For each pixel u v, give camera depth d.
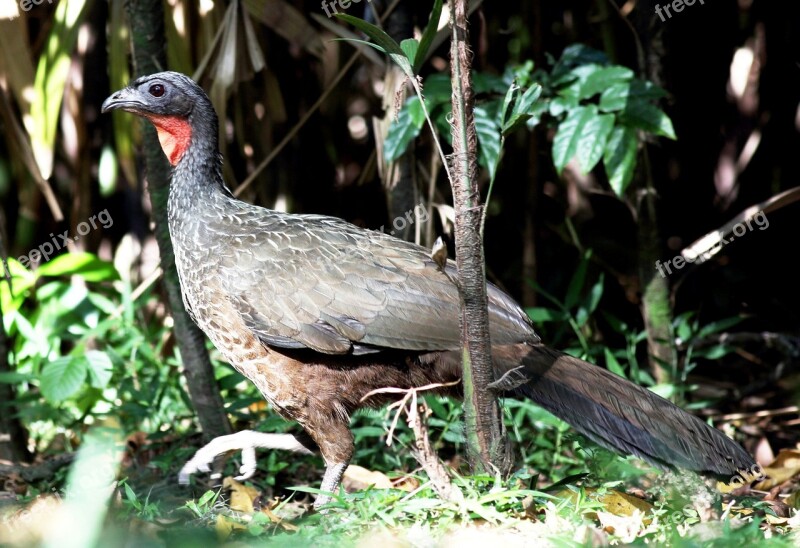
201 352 9.59
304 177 13.10
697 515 7.29
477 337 7.20
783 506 7.95
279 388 8.25
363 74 13.77
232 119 12.60
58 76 10.54
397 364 8.16
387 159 9.97
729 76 13.03
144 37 9.16
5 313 11.38
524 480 8.11
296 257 8.15
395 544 6.27
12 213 13.88
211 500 8.08
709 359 12.93
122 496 8.31
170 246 9.44
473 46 12.32
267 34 11.96
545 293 11.52
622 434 7.60
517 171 12.92
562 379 7.79
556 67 10.66
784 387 11.95
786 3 12.46
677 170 13.31
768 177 13.25
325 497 7.99
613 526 6.93
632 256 12.96
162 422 10.59
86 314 12.66
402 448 10.11
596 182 13.06
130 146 11.58
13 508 7.35
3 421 10.00
